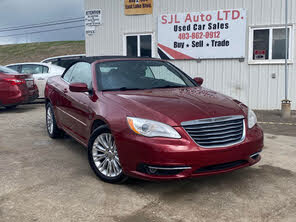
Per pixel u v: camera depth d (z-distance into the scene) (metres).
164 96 3.83
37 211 3.01
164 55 10.50
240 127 3.50
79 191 3.47
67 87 5.13
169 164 3.10
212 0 9.83
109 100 3.80
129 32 10.82
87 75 4.60
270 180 3.82
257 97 9.75
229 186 3.64
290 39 9.27
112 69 4.52
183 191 3.49
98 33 11.16
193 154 3.12
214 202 3.22
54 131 5.73
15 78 8.98
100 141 3.77
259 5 9.45
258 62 9.59
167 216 2.92
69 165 4.37
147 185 3.65
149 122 3.25
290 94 9.44
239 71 9.82
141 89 4.21
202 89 4.41
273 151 5.07
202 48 10.06
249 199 3.29
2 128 6.86
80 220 2.84
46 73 11.27
